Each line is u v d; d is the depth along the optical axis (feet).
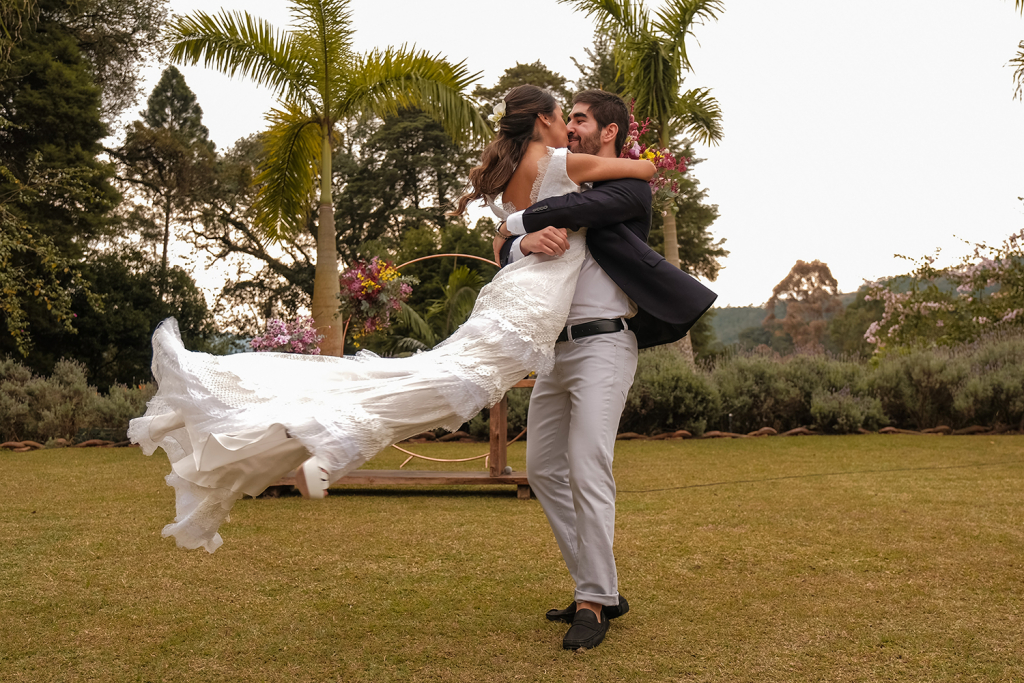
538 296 7.32
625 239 7.78
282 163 31.55
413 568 9.99
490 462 15.70
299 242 90.02
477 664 6.89
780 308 129.08
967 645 7.00
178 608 8.48
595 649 7.17
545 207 7.50
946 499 13.56
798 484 15.60
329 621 8.05
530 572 9.78
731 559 10.10
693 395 26.04
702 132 37.50
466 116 30.91
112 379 63.57
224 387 6.59
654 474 17.42
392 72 30.25
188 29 29.19
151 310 65.51
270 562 10.30
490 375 6.91
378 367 6.86
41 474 18.17
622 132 8.48
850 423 25.41
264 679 6.62
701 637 7.41
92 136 55.36
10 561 10.36
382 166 93.04
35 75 52.39
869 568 9.51
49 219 50.83
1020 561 9.62
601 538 7.47
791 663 6.73
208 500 6.63
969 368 26.23
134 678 6.65
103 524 12.61
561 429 8.26
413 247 69.51
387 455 22.17
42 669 6.84
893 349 36.50
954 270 35.53
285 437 6.30
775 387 26.61
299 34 29.55
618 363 7.75
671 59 33.27
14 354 53.52
